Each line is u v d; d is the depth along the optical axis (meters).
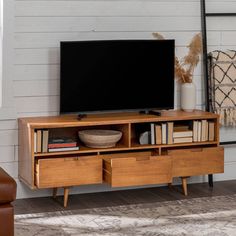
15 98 6.77
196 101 7.32
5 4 6.66
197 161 6.92
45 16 6.80
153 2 7.08
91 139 6.69
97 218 6.32
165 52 6.97
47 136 6.55
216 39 7.30
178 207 6.59
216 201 6.77
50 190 6.92
